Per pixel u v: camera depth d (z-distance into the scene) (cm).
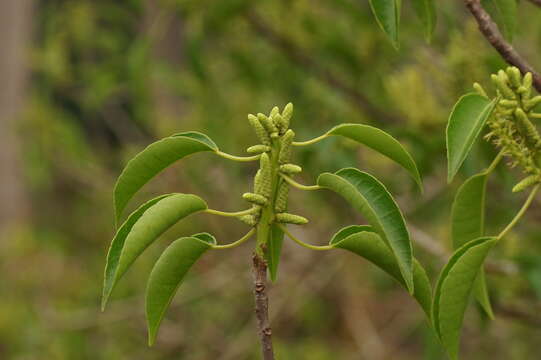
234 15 525
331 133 199
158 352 831
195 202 195
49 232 965
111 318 778
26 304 809
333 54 521
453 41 378
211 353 824
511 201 466
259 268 196
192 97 696
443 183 512
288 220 195
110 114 884
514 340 722
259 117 193
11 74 1255
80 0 734
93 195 902
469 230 240
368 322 888
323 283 787
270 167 194
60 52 759
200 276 812
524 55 505
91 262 959
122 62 692
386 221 187
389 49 500
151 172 201
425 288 211
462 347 750
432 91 441
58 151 838
